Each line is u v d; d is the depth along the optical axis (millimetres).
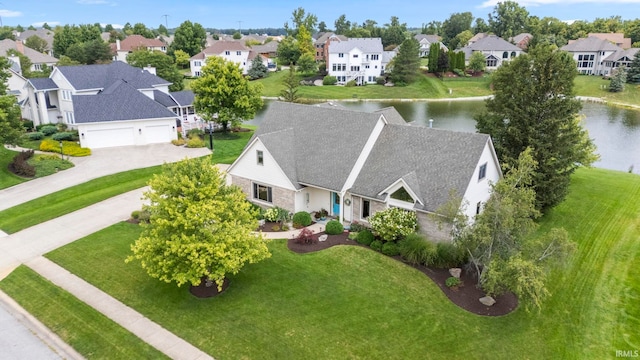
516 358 16516
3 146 42406
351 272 22219
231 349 16812
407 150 27016
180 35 137500
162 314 19016
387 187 25453
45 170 37844
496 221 18984
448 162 25172
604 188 36250
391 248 23625
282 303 19625
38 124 56031
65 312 19312
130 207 31156
